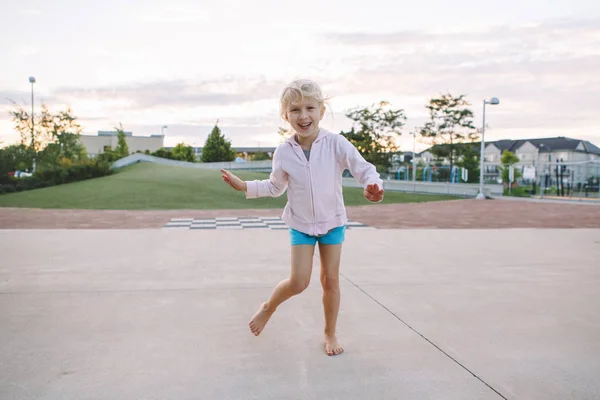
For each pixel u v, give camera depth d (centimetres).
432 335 231
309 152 207
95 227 743
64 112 2630
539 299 301
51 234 607
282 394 166
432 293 315
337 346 208
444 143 2738
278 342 221
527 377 181
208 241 552
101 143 6712
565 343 220
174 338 226
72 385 173
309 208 205
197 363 195
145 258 438
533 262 428
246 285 335
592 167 1908
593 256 462
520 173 1852
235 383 175
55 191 1502
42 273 371
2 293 308
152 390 169
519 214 1034
